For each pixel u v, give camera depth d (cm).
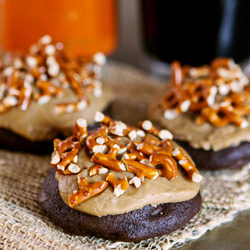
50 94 34
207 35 39
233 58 41
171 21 40
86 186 28
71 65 36
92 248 28
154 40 42
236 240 29
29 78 34
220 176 33
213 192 32
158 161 29
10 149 34
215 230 30
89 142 29
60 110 34
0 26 41
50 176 30
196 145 33
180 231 29
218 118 33
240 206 31
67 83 35
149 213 28
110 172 28
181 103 33
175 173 29
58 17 40
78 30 40
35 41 40
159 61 43
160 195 28
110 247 29
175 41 40
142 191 28
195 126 33
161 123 34
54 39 40
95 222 28
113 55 47
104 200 28
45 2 39
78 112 34
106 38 42
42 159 34
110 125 30
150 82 42
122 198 28
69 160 29
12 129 34
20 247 28
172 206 29
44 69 35
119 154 29
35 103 34
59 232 29
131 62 46
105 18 42
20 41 41
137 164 28
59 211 29
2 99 34
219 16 38
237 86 34
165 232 29
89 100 35
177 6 39
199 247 29
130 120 38
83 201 28
